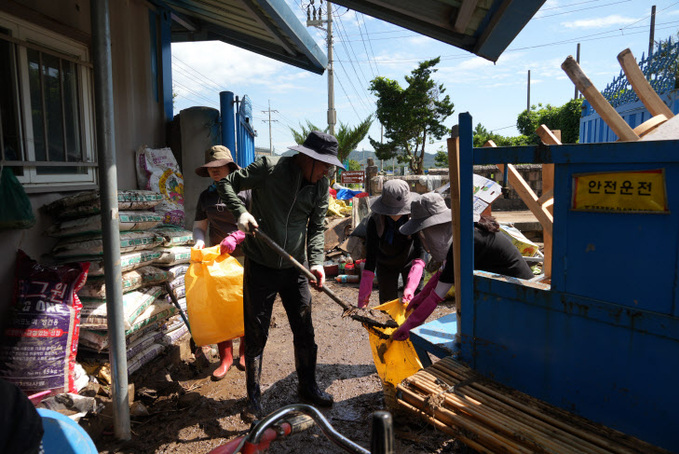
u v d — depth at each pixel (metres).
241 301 3.26
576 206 1.82
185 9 6.07
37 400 2.53
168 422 2.89
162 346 3.60
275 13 4.12
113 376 2.57
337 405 3.08
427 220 2.91
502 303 2.15
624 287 1.71
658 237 1.60
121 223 3.19
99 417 2.69
